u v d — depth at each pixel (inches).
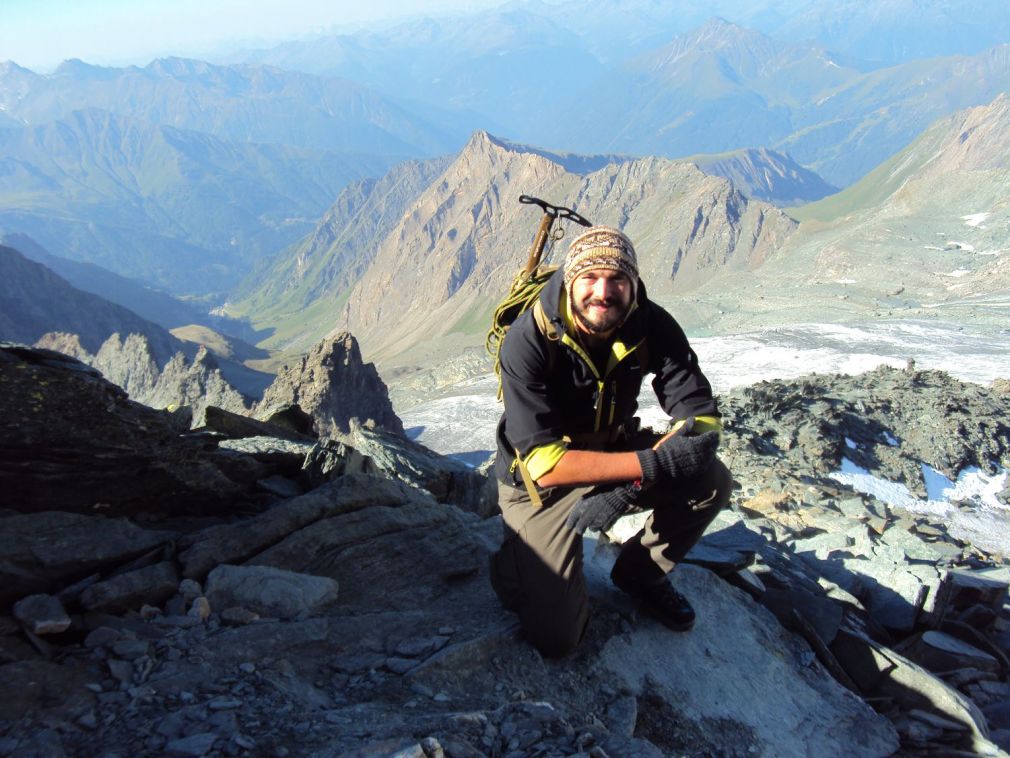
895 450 681.6
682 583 111.4
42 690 71.7
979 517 574.9
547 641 90.7
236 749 65.8
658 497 90.2
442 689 82.7
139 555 96.5
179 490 114.0
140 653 78.7
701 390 86.0
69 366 97.9
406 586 104.0
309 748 67.0
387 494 120.0
